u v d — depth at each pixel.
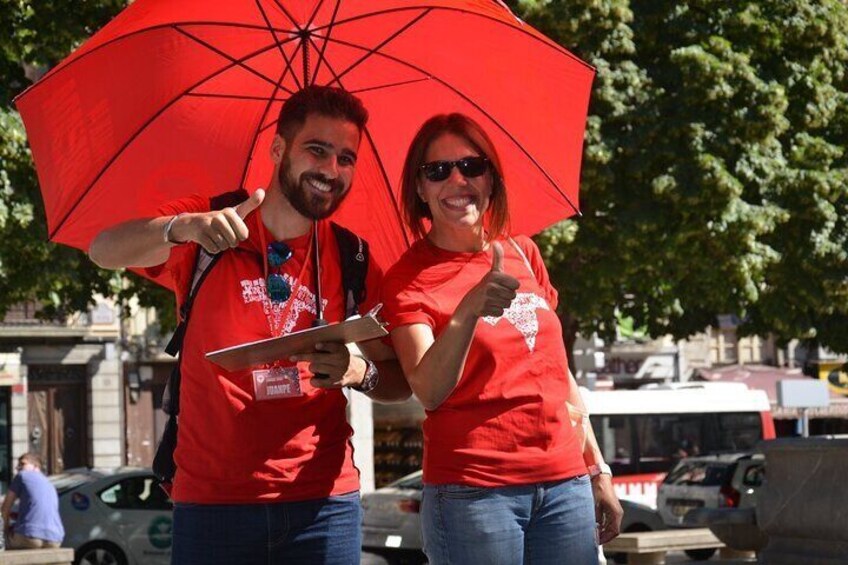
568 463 4.73
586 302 21.48
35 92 4.71
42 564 13.90
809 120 22.23
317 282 4.54
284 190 4.54
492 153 4.91
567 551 4.70
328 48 5.17
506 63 5.20
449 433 4.67
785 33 21.83
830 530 8.66
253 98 5.20
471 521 4.61
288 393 4.33
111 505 20.52
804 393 26.12
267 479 4.32
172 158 5.11
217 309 4.43
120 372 39.41
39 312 20.45
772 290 22.62
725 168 20.80
